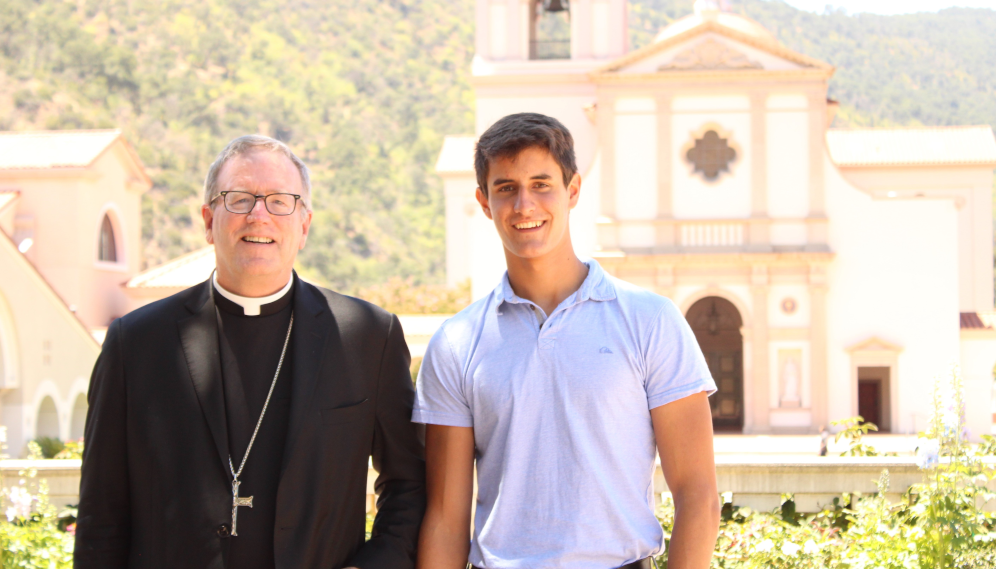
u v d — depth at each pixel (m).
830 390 25.95
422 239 100.94
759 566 5.27
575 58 30.70
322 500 3.15
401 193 108.50
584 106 28.53
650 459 3.20
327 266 91.94
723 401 26.88
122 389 3.17
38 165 30.70
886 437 24.19
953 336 25.67
